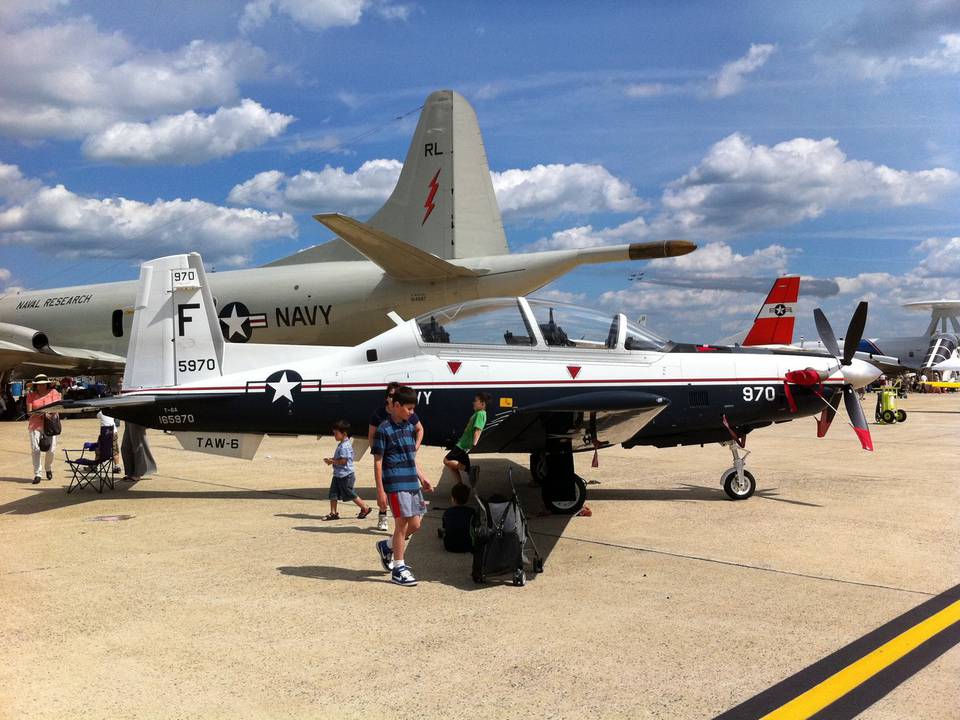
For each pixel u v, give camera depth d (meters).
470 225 19.42
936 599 4.62
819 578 5.11
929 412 27.30
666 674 3.49
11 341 22.11
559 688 3.35
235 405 8.60
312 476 10.52
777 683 3.38
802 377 8.07
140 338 8.89
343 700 3.23
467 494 6.09
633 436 7.96
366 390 8.35
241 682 3.43
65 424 20.47
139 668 3.59
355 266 19.22
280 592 4.87
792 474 10.23
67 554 5.94
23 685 3.39
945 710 3.10
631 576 5.20
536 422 6.94
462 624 4.23
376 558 5.79
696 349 8.48
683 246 16.33
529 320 8.35
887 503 8.00
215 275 20.34
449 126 19.47
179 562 5.68
